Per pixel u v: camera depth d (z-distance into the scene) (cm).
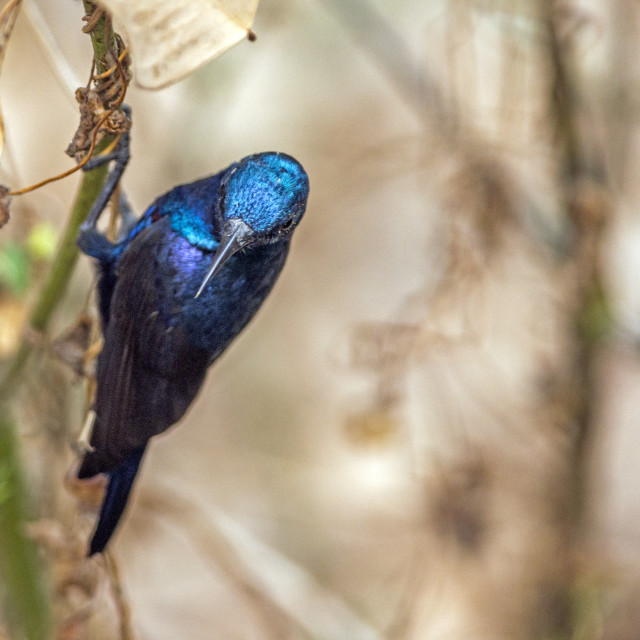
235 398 1491
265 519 1303
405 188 1573
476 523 1070
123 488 695
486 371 1289
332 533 1320
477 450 1093
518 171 1104
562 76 973
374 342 1001
